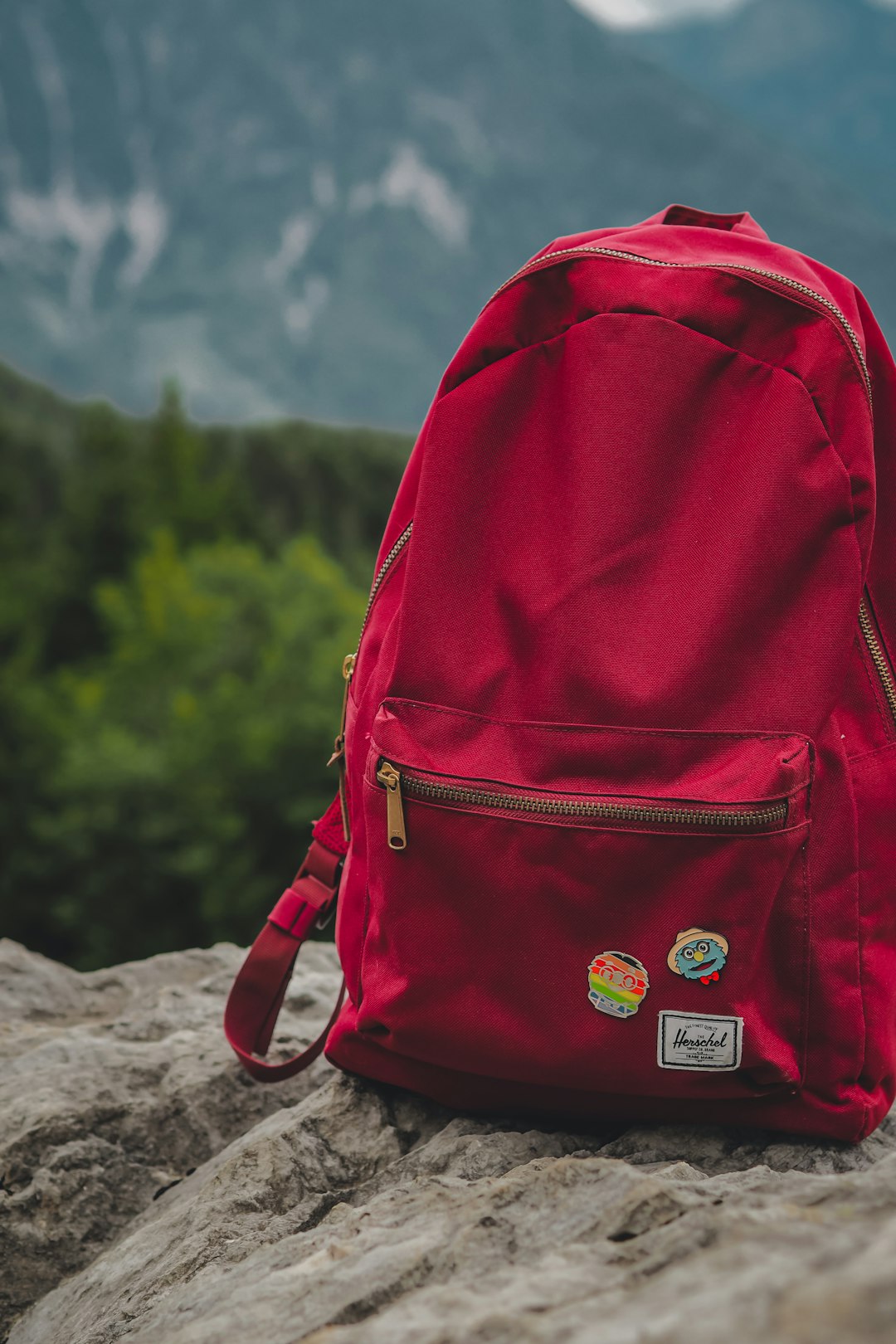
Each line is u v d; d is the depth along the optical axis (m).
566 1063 1.21
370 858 1.27
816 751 1.26
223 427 54.06
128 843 18.44
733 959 1.17
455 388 1.40
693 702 1.25
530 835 1.18
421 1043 1.27
